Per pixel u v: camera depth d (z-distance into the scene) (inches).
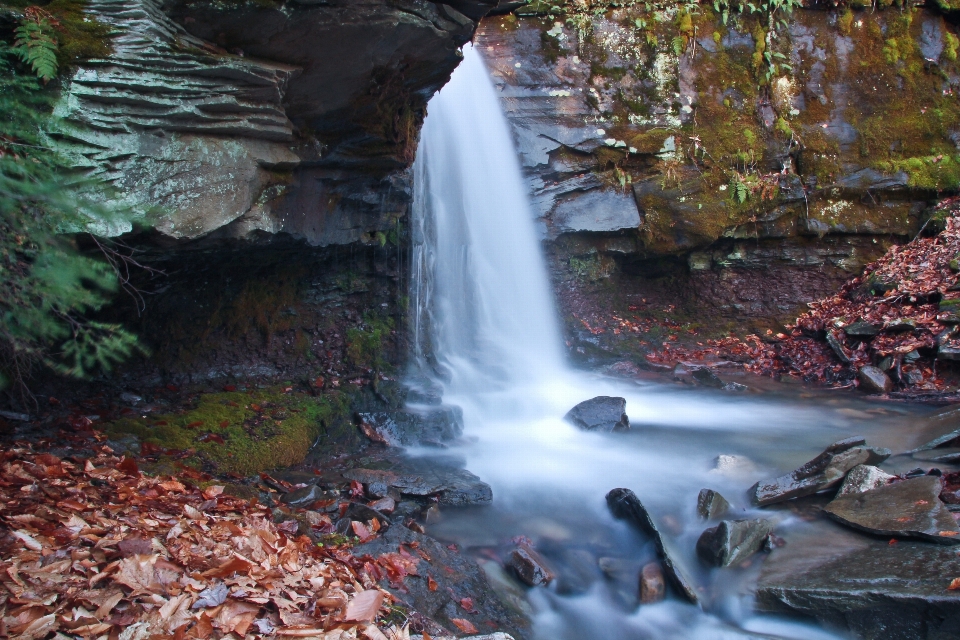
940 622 150.9
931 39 454.6
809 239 445.1
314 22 177.0
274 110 190.1
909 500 198.1
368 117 226.8
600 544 205.2
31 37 145.3
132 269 199.6
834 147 438.9
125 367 238.2
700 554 195.0
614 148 417.1
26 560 118.2
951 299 370.0
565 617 173.2
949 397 332.2
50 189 126.3
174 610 117.7
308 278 298.5
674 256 446.0
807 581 172.1
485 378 344.5
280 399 257.8
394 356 313.9
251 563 139.6
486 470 250.1
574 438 288.8
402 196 293.0
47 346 167.3
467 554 190.7
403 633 136.3
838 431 299.7
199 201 177.9
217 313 263.6
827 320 416.2
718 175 428.1
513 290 393.7
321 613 132.2
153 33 162.1
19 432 185.0
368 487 214.5
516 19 415.2
